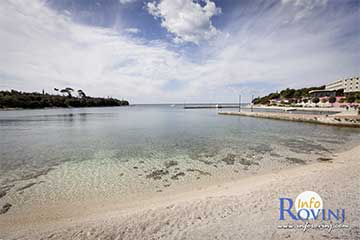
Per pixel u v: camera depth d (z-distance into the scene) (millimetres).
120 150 11359
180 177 7254
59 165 8641
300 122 26453
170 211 4250
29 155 10273
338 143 12664
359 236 3080
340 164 7887
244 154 10344
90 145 12664
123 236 3393
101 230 3613
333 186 5137
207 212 4133
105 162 9094
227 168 8211
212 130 19359
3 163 8898
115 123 26625
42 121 29484
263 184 5828
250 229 3414
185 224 3701
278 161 8984
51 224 4137
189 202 4664
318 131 18219
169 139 14633
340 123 21641
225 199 4754
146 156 10102
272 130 19141
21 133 17688
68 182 6766
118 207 4996
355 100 41688
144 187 6371
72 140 14344
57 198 5605
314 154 10023
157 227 3645
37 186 6418
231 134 16812
